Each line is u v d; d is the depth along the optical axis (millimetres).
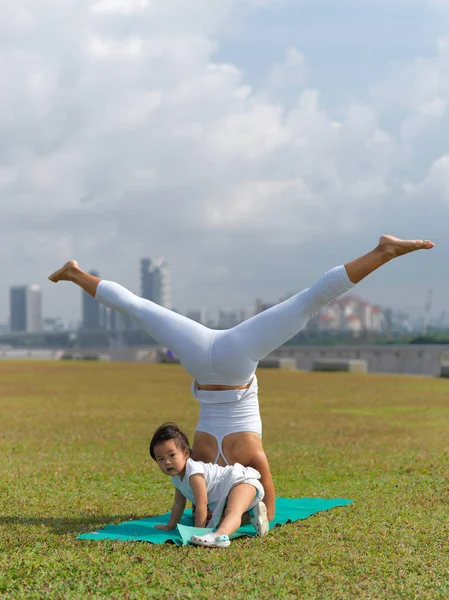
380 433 11258
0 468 7988
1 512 5895
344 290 5625
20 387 20812
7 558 4445
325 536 5000
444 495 6570
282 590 3824
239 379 5582
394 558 4461
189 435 11023
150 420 12836
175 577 4047
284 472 7891
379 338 67625
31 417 13211
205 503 5102
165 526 5277
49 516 5754
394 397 17766
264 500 5516
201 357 5582
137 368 31562
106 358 45469
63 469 7977
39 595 3771
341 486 7105
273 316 5605
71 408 14922
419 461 8539
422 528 5250
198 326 5766
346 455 9031
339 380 23547
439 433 11266
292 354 41156
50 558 4406
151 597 3730
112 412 14148
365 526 5312
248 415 5629
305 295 5668
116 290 6168
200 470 5172
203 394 5688
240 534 5020
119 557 4418
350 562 4363
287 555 4512
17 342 135750
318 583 3953
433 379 24141
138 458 8789
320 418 13320
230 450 5543
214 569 4188
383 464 8352
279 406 15492
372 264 5555
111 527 5281
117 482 7309
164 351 38781
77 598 3719
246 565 4254
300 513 5785
